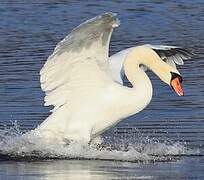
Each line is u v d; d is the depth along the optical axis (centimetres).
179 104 1938
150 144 1658
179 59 1739
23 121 1789
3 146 1622
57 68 1603
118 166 1505
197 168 1481
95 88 1605
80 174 1437
